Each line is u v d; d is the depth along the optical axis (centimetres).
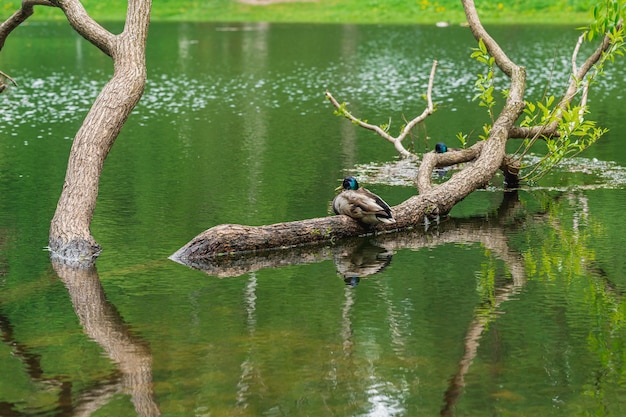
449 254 997
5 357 710
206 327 773
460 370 682
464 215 1171
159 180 1349
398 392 644
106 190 1286
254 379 663
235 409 617
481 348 726
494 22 4084
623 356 707
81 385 657
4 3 4666
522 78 1352
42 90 2380
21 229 1090
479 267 945
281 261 977
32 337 754
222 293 865
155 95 2305
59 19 4556
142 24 1120
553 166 1423
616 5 1244
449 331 764
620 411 614
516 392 644
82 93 2334
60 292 870
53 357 709
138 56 1102
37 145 1645
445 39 3544
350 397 635
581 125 1279
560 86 2388
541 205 1211
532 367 688
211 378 666
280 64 2908
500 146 1248
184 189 1288
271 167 1435
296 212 1150
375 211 1052
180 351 720
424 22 4219
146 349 724
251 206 1183
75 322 788
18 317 803
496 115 1948
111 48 1108
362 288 879
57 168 1438
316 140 1680
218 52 3250
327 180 1340
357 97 2238
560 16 4153
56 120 1939
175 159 1507
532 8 4281
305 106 2108
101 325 779
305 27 4122
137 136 1741
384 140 1677
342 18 4419
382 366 688
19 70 2775
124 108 1070
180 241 1034
